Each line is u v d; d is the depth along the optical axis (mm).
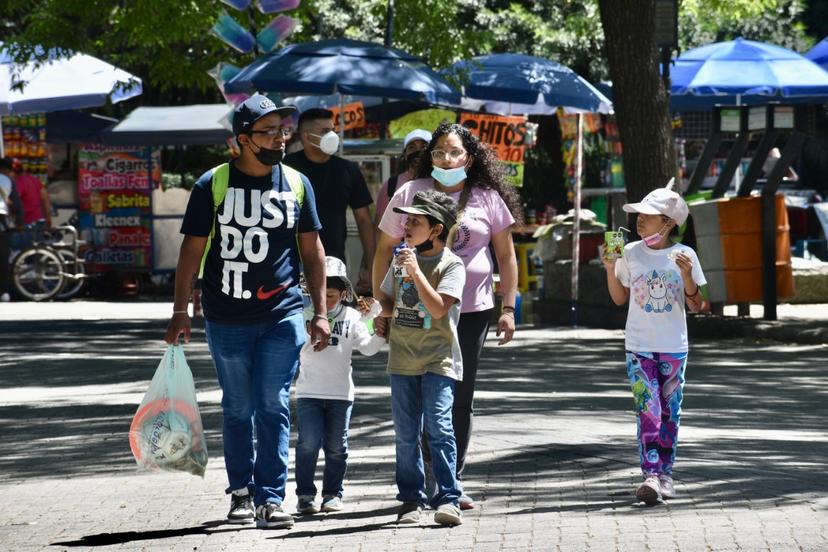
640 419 18516
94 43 56750
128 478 21609
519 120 52031
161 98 86688
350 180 22906
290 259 17766
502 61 50625
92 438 25500
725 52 62688
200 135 67312
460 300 17422
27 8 58438
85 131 69750
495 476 20500
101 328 49469
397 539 16562
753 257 46344
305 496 18562
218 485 20844
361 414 27359
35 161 69375
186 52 56750
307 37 53656
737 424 26766
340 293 18672
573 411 27938
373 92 38062
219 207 17453
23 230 64375
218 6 49469
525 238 63812
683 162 76250
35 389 33000
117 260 70500
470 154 18453
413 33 47969
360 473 21250
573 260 49469
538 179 82688
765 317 46469
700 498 18422
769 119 45062
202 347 42469
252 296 17484
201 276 17766
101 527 17875
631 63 45312
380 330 18188
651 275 18750
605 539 16094
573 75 50406
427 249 17531
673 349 18703
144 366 37250
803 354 40500
